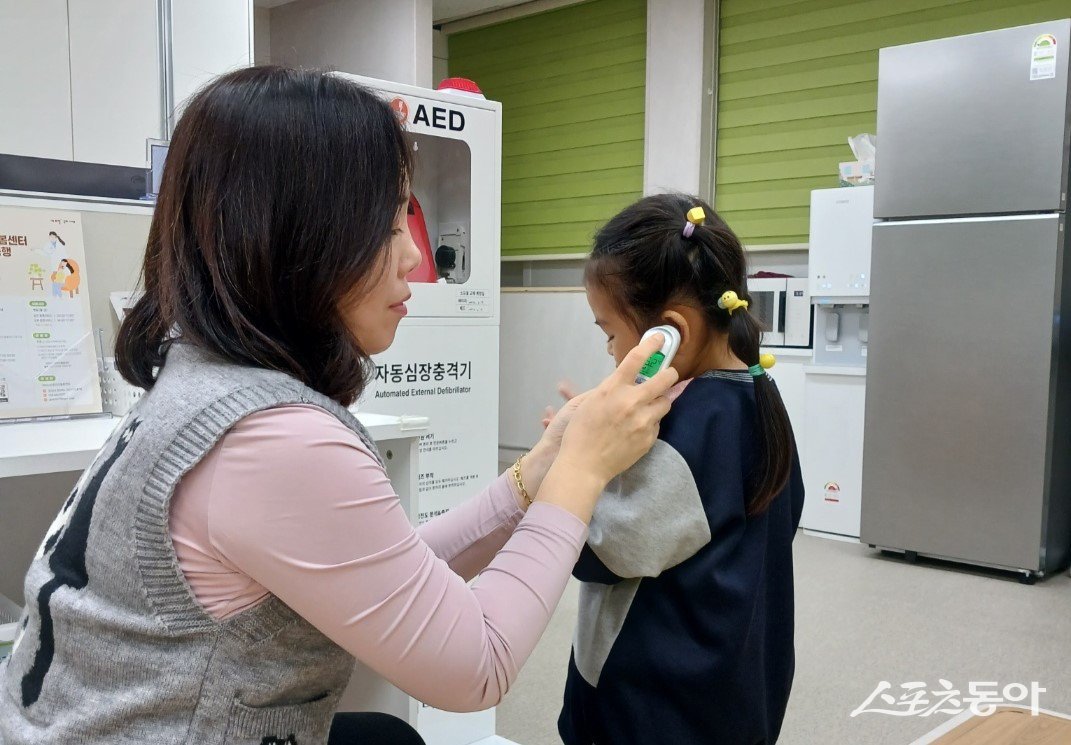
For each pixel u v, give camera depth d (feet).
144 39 10.03
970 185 10.62
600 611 3.17
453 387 6.44
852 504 12.40
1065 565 11.20
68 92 9.99
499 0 17.33
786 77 14.47
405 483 4.61
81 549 2.24
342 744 3.16
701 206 3.38
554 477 2.66
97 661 2.15
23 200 4.95
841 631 8.66
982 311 10.59
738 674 3.01
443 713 5.89
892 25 13.35
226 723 2.16
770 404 3.17
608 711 3.08
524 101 18.13
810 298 12.40
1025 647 8.20
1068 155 10.17
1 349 4.69
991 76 10.38
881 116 11.23
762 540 3.13
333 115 2.25
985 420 10.61
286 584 2.10
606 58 16.75
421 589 2.25
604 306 3.39
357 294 2.37
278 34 17.25
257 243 2.19
